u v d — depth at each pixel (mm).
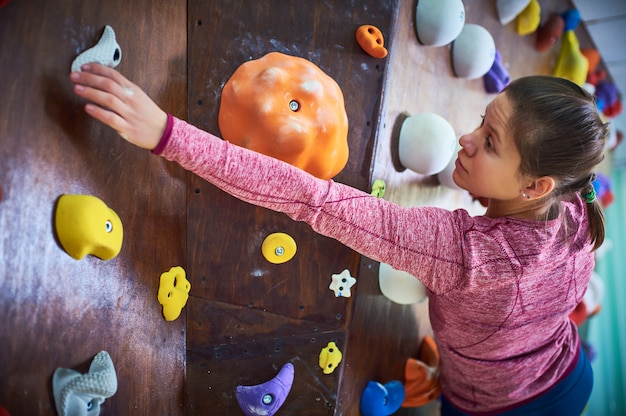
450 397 1201
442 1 1103
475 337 1014
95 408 808
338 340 1035
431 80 1183
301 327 1018
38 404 743
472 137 938
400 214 861
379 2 1016
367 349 1114
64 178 769
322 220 829
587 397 1160
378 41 1004
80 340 799
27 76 722
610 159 2236
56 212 755
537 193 892
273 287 995
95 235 775
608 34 1887
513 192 915
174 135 751
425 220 871
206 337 983
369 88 1014
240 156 786
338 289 1022
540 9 1533
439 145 1084
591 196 970
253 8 952
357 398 1114
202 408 997
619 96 2270
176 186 927
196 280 968
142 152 875
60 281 765
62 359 776
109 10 820
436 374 1267
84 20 788
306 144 919
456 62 1237
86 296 803
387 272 1094
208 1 932
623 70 2102
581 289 1030
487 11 1359
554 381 1111
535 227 896
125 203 856
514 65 1507
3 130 695
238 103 922
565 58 1667
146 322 902
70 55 774
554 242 920
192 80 932
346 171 1009
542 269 919
